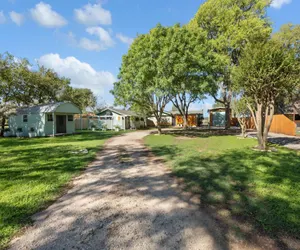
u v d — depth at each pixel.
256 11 15.72
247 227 2.39
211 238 2.20
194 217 2.67
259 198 3.15
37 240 2.19
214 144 9.51
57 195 3.51
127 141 11.39
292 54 6.50
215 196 3.32
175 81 12.14
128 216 2.73
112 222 2.57
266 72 6.61
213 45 15.71
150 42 12.22
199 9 17.28
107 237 2.24
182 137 13.47
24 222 2.58
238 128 23.03
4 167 5.32
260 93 7.22
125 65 14.28
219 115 29.28
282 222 2.45
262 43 6.91
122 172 4.96
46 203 3.18
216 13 16.47
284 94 8.13
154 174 4.75
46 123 15.06
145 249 2.02
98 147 8.98
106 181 4.28
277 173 4.37
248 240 2.15
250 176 4.20
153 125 32.22
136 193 3.58
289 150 7.29
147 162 6.03
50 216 2.75
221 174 4.45
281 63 6.50
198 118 31.58
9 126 16.08
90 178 4.49
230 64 15.27
